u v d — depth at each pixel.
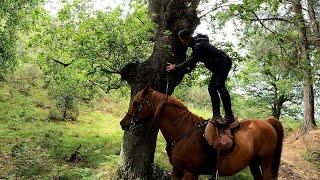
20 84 10.98
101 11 4.40
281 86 9.36
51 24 4.94
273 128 3.79
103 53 4.41
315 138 10.09
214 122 3.24
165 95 3.31
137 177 4.32
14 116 8.46
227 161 3.30
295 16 5.21
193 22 4.38
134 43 4.40
